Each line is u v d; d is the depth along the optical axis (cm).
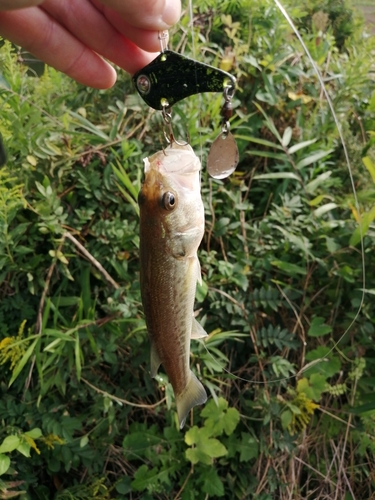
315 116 41
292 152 38
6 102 34
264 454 39
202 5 43
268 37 43
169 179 21
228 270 36
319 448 40
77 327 34
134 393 38
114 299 35
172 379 24
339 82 42
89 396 37
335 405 40
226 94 21
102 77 28
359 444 40
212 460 37
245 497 38
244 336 38
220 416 36
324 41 45
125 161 36
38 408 35
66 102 39
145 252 22
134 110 38
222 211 39
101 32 26
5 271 34
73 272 37
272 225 38
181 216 21
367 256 38
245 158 42
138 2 19
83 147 37
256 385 38
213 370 38
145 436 37
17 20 25
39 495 37
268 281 39
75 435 37
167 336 23
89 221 37
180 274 22
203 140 36
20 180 35
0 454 32
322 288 39
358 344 39
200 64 21
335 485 39
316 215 38
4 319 36
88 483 37
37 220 35
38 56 27
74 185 37
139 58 27
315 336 38
